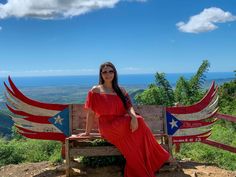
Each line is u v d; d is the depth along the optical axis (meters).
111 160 2.79
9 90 2.72
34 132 2.79
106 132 2.56
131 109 2.61
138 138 2.54
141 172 2.54
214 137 4.65
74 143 2.77
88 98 2.62
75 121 2.86
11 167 3.04
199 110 3.03
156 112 2.95
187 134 3.00
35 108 2.80
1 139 4.70
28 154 3.66
